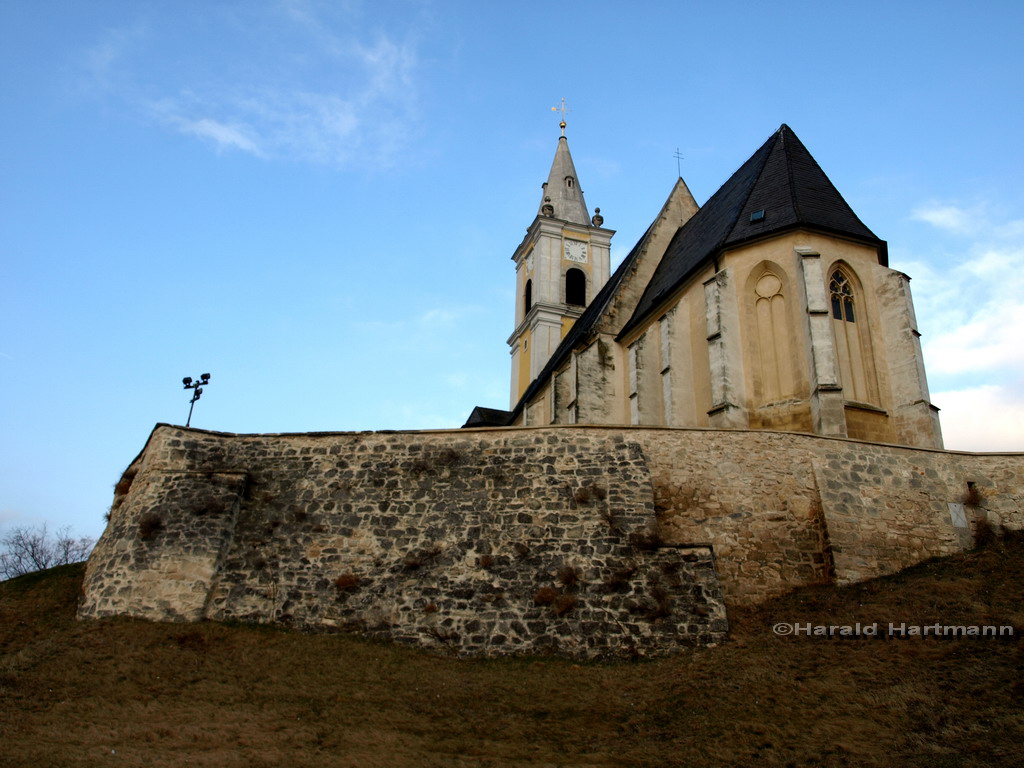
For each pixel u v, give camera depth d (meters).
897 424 27.66
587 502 20.98
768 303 29.80
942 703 13.45
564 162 71.62
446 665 17.56
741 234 30.83
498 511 21.14
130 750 12.52
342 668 17.06
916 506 21.94
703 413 31.03
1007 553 20.61
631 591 18.89
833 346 26.83
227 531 21.41
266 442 23.62
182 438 23.61
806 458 22.23
